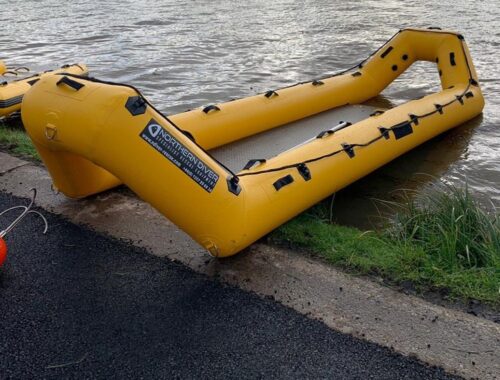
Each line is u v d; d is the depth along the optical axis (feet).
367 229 14.96
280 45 40.06
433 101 21.29
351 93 24.71
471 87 23.59
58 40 42.37
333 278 10.85
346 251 11.76
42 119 10.62
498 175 19.04
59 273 11.26
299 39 42.04
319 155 14.47
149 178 10.36
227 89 29.89
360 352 8.91
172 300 10.35
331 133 15.80
